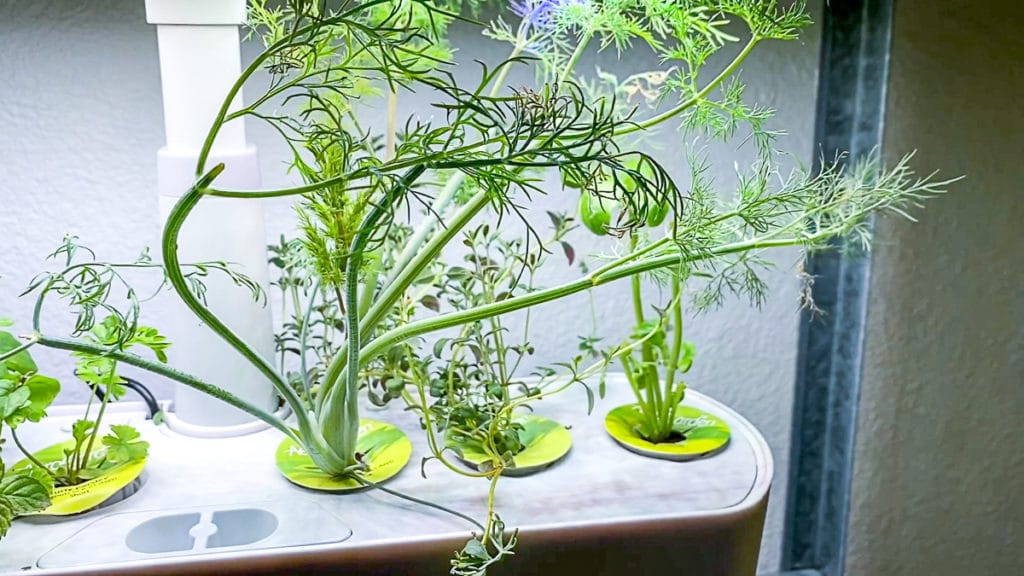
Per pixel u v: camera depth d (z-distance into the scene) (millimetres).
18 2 566
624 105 619
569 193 675
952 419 757
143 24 589
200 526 469
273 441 563
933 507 781
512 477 524
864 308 711
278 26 509
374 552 445
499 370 613
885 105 662
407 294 592
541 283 688
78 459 508
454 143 610
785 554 808
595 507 490
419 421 589
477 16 578
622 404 628
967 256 713
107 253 631
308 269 548
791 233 582
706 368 741
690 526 480
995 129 687
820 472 795
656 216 490
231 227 539
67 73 588
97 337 494
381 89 603
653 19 505
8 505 433
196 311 432
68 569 421
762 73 675
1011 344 747
